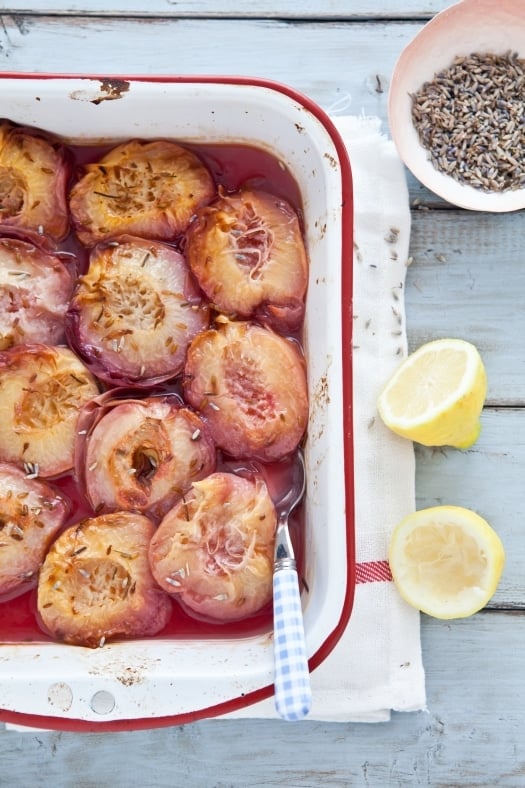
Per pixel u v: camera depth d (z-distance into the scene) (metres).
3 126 0.64
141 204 0.65
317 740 0.70
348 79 0.72
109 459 0.62
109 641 0.62
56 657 0.61
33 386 0.63
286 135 0.63
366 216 0.71
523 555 0.71
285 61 0.72
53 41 0.72
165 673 0.59
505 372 0.72
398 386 0.69
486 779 0.70
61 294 0.64
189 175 0.65
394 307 0.71
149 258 0.64
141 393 0.64
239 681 0.59
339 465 0.60
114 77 0.62
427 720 0.71
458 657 0.71
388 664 0.69
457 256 0.72
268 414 0.63
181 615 0.63
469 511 0.68
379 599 0.69
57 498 0.63
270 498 0.63
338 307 0.60
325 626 0.59
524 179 0.72
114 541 0.62
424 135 0.72
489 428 0.72
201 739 0.70
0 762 0.70
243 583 0.62
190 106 0.62
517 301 0.72
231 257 0.63
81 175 0.65
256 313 0.64
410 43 0.70
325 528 0.60
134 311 0.65
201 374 0.63
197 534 0.62
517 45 0.72
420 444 0.71
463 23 0.71
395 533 0.68
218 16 0.72
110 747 0.70
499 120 0.72
